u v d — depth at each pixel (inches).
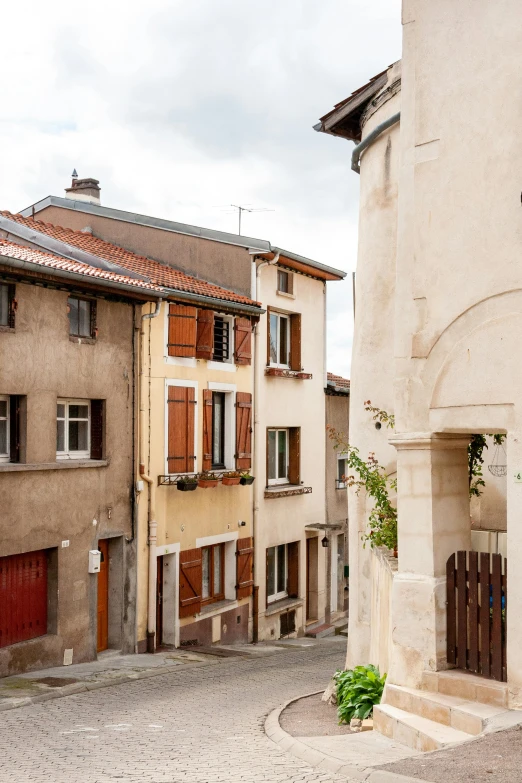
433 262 375.9
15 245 715.4
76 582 691.4
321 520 1088.2
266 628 969.5
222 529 895.7
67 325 685.9
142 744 391.5
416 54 385.1
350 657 565.6
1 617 627.2
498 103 358.3
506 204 354.0
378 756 317.7
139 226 1007.0
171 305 815.7
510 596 337.4
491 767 267.3
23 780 317.7
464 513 380.2
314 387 1077.8
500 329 353.1
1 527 619.8
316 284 1082.1
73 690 582.6
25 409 645.3
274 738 388.5
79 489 696.4
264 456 971.9
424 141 381.4
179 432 824.9
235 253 953.5
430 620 362.6
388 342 550.0
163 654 772.6
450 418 365.7
